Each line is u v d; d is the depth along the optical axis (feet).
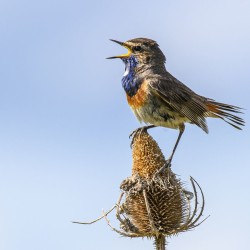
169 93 46.91
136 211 34.91
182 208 35.19
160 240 34.12
